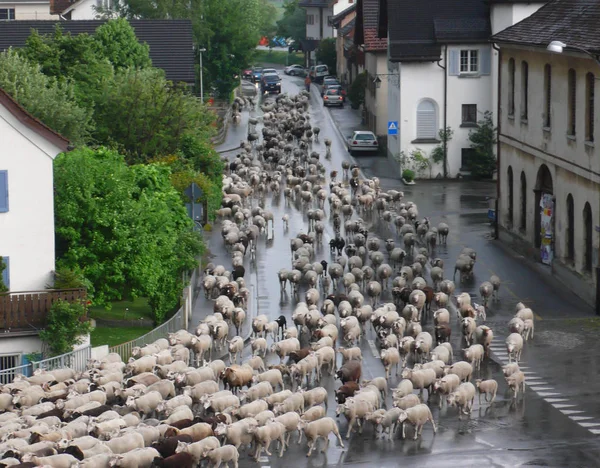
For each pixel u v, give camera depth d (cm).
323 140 10475
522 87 6281
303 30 18862
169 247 4919
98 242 4734
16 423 3428
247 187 7631
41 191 4466
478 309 4922
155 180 5247
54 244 4572
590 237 5294
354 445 3528
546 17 6125
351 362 4034
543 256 5944
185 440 3288
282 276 5462
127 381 3812
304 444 3566
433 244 6300
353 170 8275
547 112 5894
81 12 11850
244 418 3466
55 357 4144
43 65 6738
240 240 6266
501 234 6619
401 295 5066
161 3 11312
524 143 6212
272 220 6850
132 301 5438
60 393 3756
